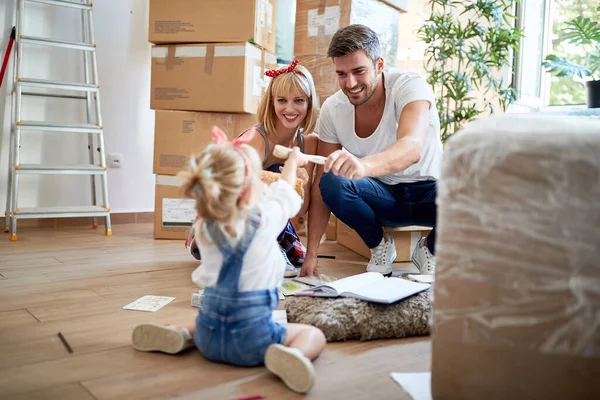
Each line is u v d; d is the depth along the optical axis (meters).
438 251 1.01
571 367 0.91
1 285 1.89
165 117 2.99
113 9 3.46
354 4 2.86
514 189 0.92
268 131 2.11
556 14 3.87
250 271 1.16
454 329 0.99
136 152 3.62
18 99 2.97
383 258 2.20
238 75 2.79
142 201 3.68
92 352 1.29
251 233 1.15
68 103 3.36
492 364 0.96
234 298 1.16
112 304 1.69
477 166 0.95
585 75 3.34
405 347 1.39
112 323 1.51
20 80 2.96
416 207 2.16
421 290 1.57
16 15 3.07
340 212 2.06
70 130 3.08
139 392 1.08
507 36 3.29
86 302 1.71
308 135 2.25
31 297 1.75
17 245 2.69
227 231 1.13
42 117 3.28
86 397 1.05
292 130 2.12
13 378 1.13
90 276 2.06
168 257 2.49
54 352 1.29
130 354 1.28
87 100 3.31
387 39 3.14
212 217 1.12
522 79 3.92
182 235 3.02
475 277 0.96
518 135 0.93
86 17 3.37
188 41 2.88
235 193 1.09
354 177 1.49
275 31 3.08
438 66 3.85
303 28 3.03
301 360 1.08
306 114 2.09
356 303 1.47
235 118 2.91
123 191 3.59
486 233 0.95
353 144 2.12
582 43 3.42
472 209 0.96
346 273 2.24
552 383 0.92
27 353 1.28
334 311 1.44
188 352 1.30
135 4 3.54
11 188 3.09
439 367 1.01
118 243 2.84
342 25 2.88
